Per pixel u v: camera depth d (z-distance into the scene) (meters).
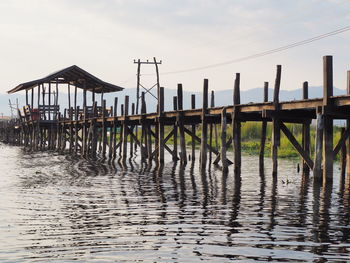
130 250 10.85
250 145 46.38
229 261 10.05
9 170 29.44
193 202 17.03
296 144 21.69
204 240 11.67
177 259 10.19
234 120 24.64
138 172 27.72
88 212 15.23
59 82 53.97
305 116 22.36
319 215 14.53
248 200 17.36
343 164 23.58
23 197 18.33
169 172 27.55
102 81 51.72
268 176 24.88
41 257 10.37
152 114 33.16
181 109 30.77
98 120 42.62
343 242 11.43
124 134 37.16
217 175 25.64
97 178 24.78
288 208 15.70
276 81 21.66
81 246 11.20
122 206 16.28
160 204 16.64
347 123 23.27
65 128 53.06
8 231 12.67
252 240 11.64
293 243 11.36
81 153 45.84
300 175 25.38
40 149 55.75
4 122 95.94
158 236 12.06
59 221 13.88
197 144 53.72
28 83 51.94
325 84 18.78
